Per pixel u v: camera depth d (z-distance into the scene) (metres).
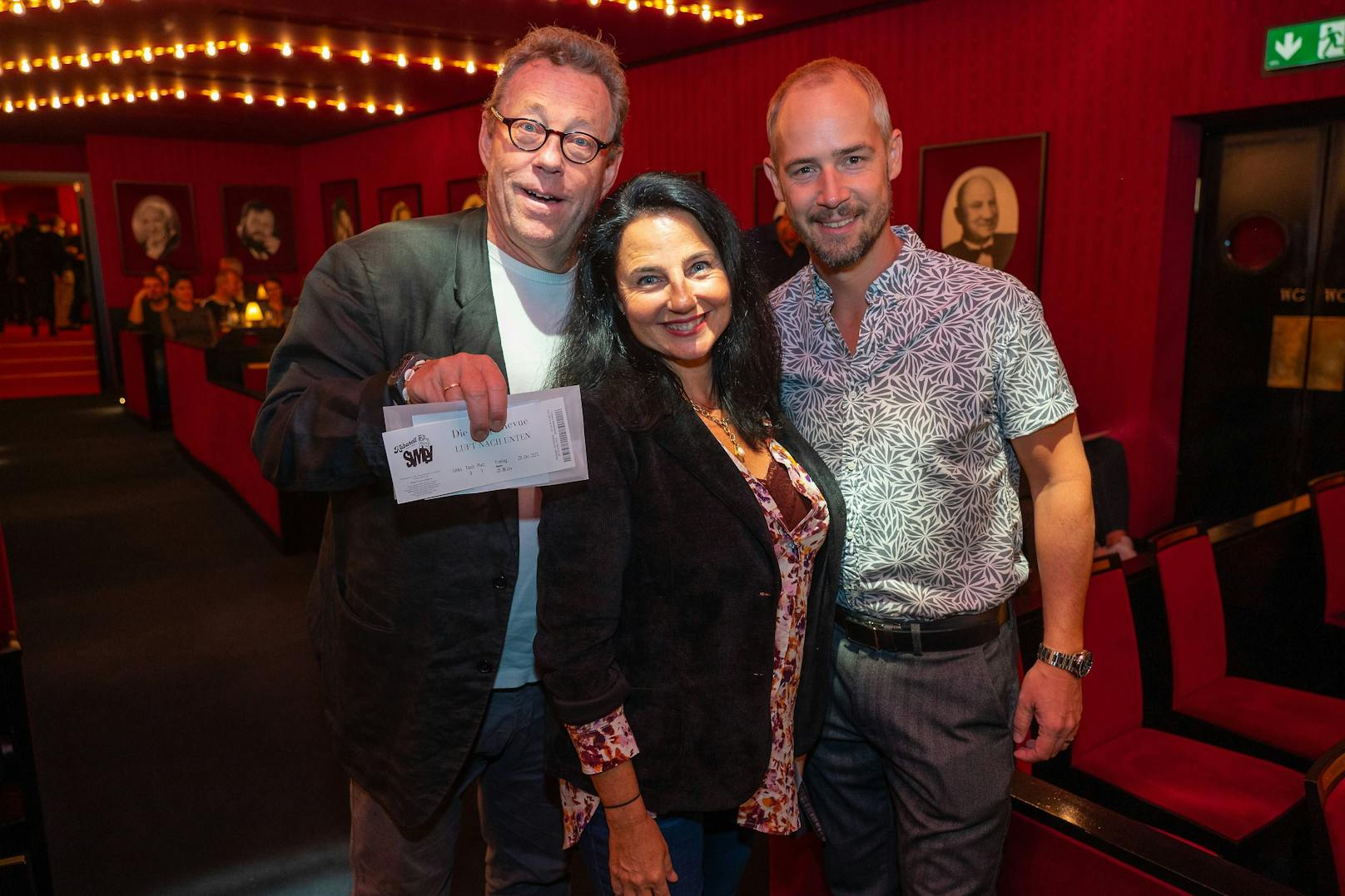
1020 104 5.39
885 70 6.00
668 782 1.38
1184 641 2.70
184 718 3.47
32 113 9.77
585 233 1.45
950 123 5.73
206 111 9.95
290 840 2.70
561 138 1.40
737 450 1.46
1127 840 1.56
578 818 1.46
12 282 13.53
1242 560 3.07
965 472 1.54
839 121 1.50
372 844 1.64
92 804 2.91
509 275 1.54
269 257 12.61
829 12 6.12
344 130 11.36
